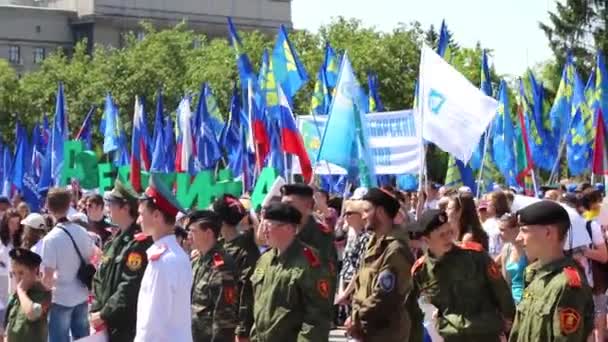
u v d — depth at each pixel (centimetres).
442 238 1151
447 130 1939
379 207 1212
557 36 7819
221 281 1309
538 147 3397
